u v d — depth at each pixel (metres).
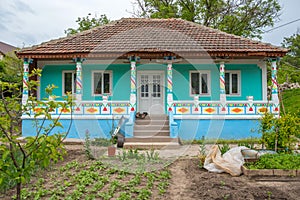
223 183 6.43
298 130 8.78
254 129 13.00
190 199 5.60
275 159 7.63
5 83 4.00
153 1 29.41
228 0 27.36
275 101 13.77
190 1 28.61
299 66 41.78
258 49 14.02
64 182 6.47
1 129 3.73
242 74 15.63
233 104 13.88
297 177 6.97
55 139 3.89
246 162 7.92
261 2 26.69
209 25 28.23
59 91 15.68
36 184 6.43
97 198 5.69
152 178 6.87
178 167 8.19
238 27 27.11
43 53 14.06
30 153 3.78
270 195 5.71
